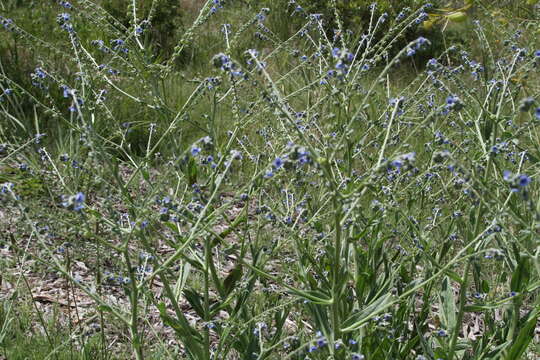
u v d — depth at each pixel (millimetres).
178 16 10727
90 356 3133
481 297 2898
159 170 5234
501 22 4160
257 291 3783
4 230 4016
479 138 2812
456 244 4148
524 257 2443
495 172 2947
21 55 7020
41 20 7383
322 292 2555
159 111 2908
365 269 2955
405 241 3510
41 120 5836
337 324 2385
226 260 4234
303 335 2988
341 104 2803
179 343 3510
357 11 9781
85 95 2887
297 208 3506
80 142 4004
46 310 3713
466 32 8891
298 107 6055
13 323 3471
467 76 5664
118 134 2961
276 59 5707
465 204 3502
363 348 2830
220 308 2670
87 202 3367
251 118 2910
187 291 2740
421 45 2275
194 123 2891
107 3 9648
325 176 2141
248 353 2775
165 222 2674
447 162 2781
